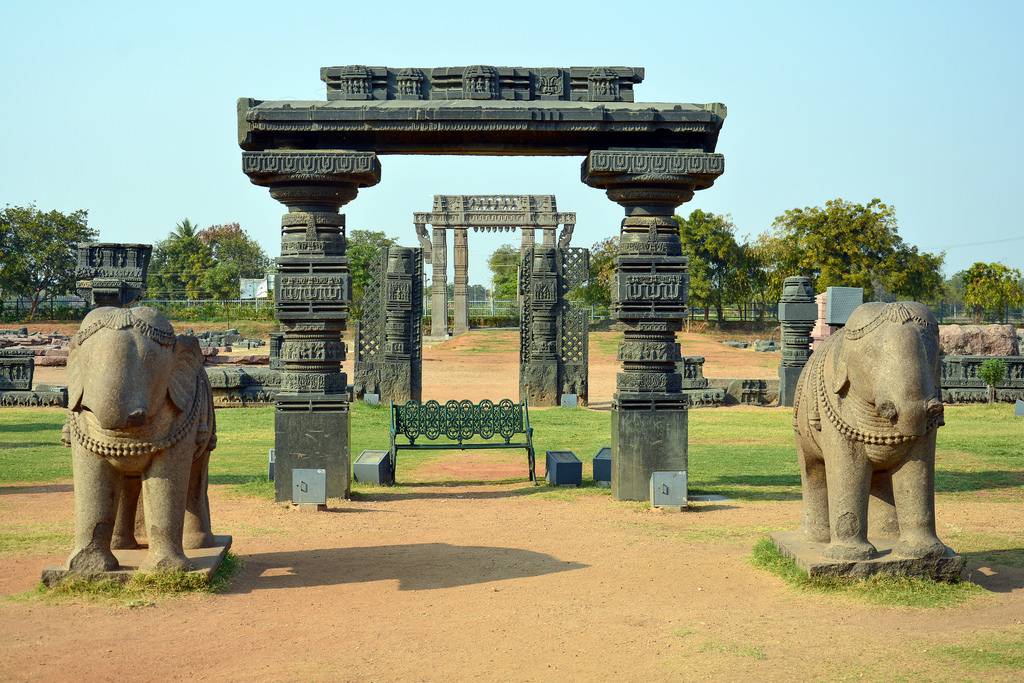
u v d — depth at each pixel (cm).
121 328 684
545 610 684
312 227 1131
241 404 2302
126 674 556
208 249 8994
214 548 789
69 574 710
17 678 548
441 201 5881
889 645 592
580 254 2414
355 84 1145
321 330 1136
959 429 1814
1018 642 595
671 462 1130
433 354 4291
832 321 1666
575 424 1958
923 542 721
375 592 732
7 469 1362
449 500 1135
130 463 715
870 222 5703
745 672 551
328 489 1134
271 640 617
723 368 3884
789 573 743
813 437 761
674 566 806
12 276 6353
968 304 5503
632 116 1111
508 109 1100
